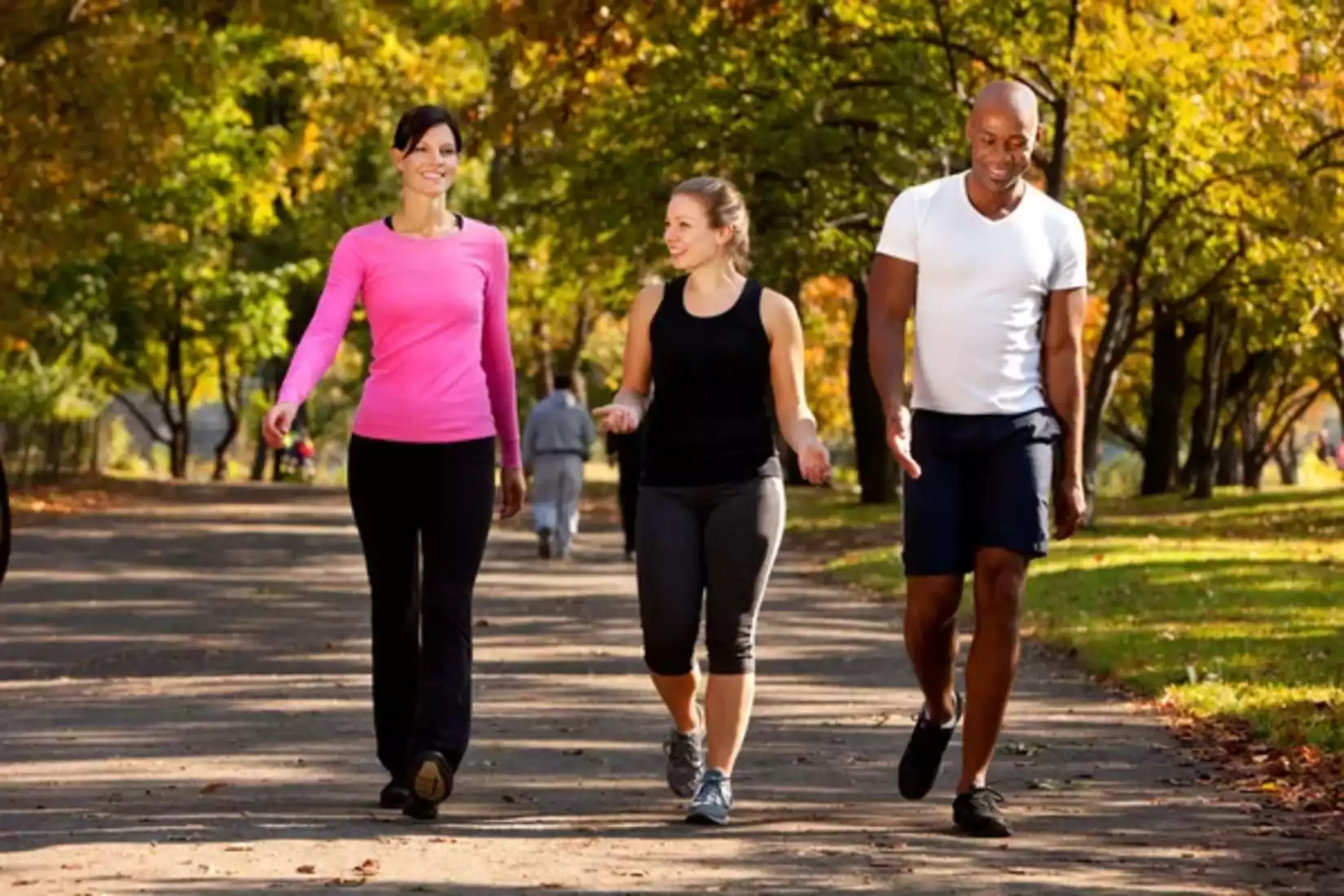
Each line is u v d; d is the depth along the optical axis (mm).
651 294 16281
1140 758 19969
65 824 15375
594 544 57906
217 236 106438
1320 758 19484
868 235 68000
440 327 16062
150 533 60344
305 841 14648
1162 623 32656
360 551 53250
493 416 16531
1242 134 56938
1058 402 15938
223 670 27469
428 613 15969
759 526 16047
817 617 36812
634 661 28719
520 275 107312
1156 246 65438
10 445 86062
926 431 15812
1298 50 54969
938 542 15789
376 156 109188
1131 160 63094
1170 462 98062
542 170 70562
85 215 67375
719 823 15781
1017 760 19797
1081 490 15969
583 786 17875
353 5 59562
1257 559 46375
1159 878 13914
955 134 61219
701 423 16094
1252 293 70750
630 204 66062
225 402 126438
